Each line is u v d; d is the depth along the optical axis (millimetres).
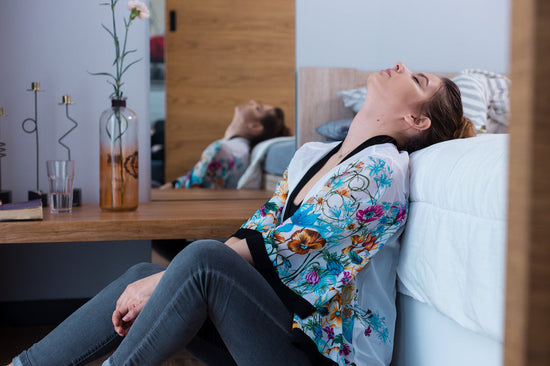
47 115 1998
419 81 1317
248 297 1037
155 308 1026
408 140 1308
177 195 2160
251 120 2213
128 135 1702
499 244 843
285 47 2223
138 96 2074
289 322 1064
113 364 1047
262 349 1043
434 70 2299
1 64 1962
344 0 2240
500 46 2326
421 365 1144
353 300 1135
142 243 2172
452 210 1002
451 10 2293
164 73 2141
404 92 1309
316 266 1125
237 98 2201
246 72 2203
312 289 1092
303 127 2229
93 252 2139
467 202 941
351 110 2244
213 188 2188
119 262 2158
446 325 1039
